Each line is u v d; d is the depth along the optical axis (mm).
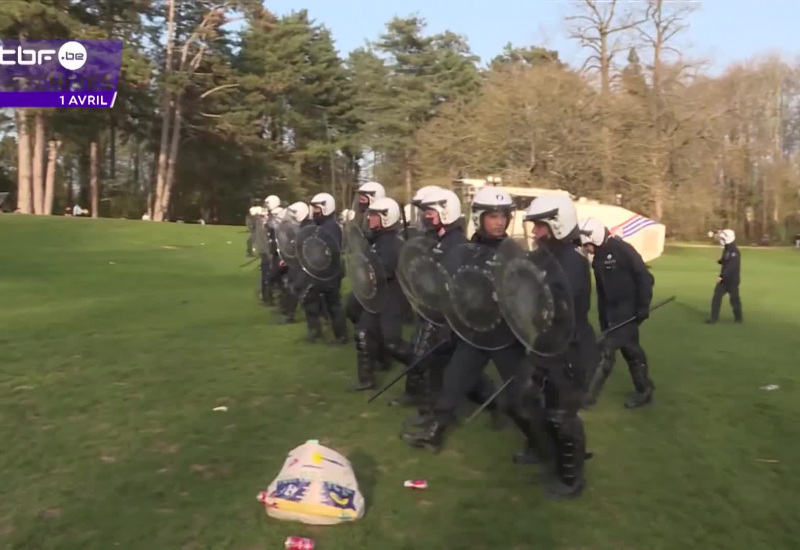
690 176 45031
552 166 40812
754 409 7383
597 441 6348
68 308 13125
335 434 6309
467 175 42906
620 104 42312
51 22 37031
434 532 4508
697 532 4590
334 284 10070
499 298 5094
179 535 4387
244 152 54844
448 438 6293
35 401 7055
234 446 5945
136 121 50094
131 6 42406
